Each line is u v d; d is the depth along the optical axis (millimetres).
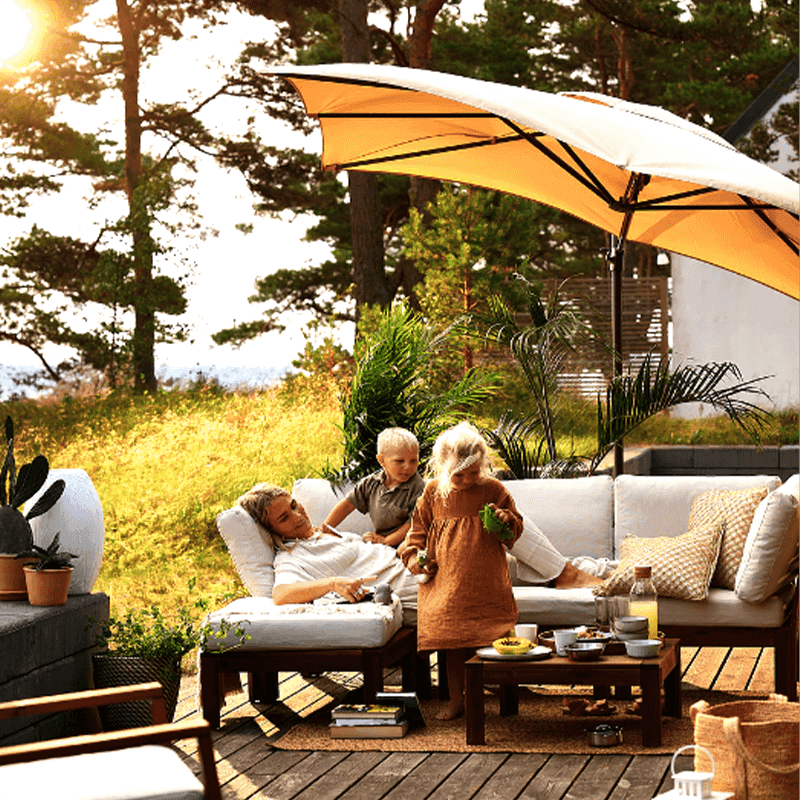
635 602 5328
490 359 15242
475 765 4891
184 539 9445
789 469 14555
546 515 6926
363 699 5785
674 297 20938
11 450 5324
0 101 23516
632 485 6824
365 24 18734
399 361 7738
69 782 3277
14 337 26109
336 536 6449
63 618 5090
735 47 25391
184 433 12094
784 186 5625
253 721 5707
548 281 19922
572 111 5984
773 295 19250
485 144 7812
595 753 4969
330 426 12297
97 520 5480
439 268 16375
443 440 5742
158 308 18781
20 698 4707
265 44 24266
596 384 17500
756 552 5711
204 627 5527
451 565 5641
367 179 18797
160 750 3578
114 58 23781
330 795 4566
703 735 3738
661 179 7766
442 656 6141
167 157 25125
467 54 26406
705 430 16688
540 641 5531
